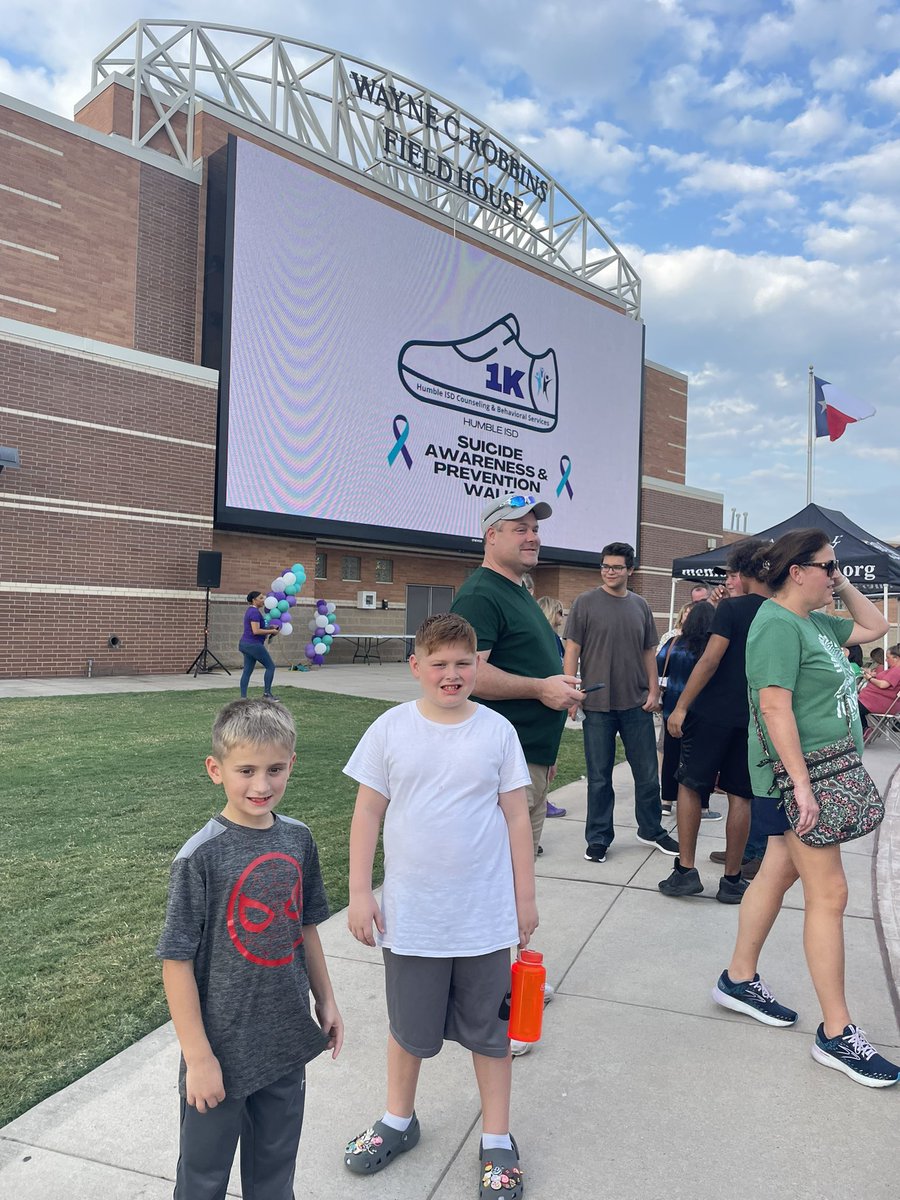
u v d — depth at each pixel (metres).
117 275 18.06
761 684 2.91
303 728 10.26
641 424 28.59
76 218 17.53
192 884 1.76
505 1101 2.28
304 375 18.88
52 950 3.71
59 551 15.35
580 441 26.27
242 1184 1.91
